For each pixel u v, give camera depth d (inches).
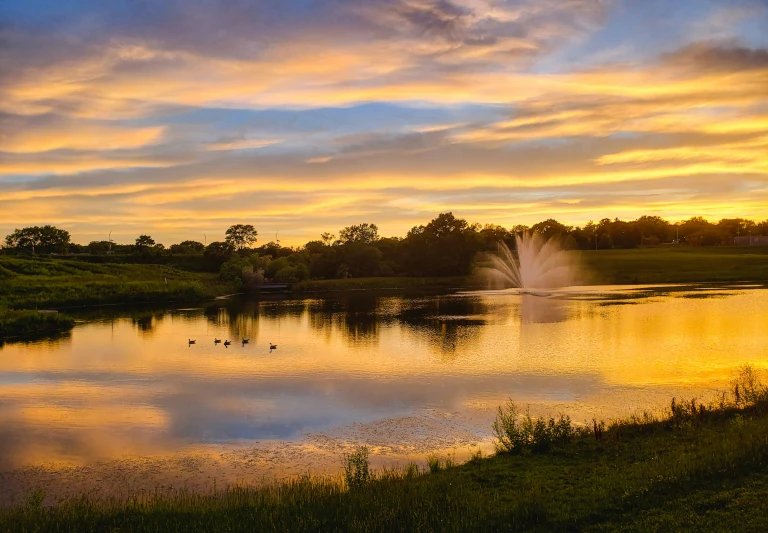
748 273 4360.2
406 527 490.0
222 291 4394.7
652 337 1756.9
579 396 1095.6
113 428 998.4
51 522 555.8
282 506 559.5
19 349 1867.6
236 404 1136.2
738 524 440.5
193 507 588.4
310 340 1978.3
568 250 6914.4
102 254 7485.2
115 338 2116.1
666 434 753.6
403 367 1440.7
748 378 1074.1
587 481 588.7
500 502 543.2
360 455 709.3
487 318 2428.6
